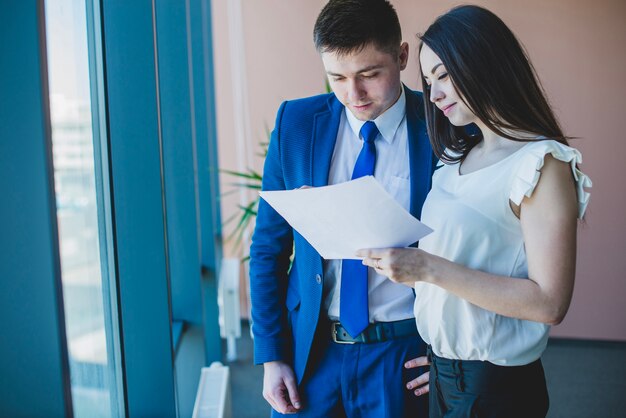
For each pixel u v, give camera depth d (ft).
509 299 3.77
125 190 5.91
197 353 9.16
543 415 4.34
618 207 14.73
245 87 15.74
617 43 14.26
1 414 3.06
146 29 5.75
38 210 3.03
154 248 6.02
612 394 12.34
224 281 13.87
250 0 15.48
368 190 3.88
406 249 4.05
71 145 4.79
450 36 3.99
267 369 5.51
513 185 3.83
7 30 2.92
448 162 4.48
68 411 3.17
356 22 4.64
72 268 4.74
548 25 14.39
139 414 6.25
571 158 3.71
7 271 3.04
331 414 5.33
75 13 4.99
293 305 5.55
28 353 3.09
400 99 5.19
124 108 5.81
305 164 5.27
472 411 4.20
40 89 2.97
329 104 5.41
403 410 5.17
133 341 6.12
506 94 3.93
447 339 4.21
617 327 15.07
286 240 5.65
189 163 8.84
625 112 14.44
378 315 5.16
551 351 14.83
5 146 2.97
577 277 15.10
